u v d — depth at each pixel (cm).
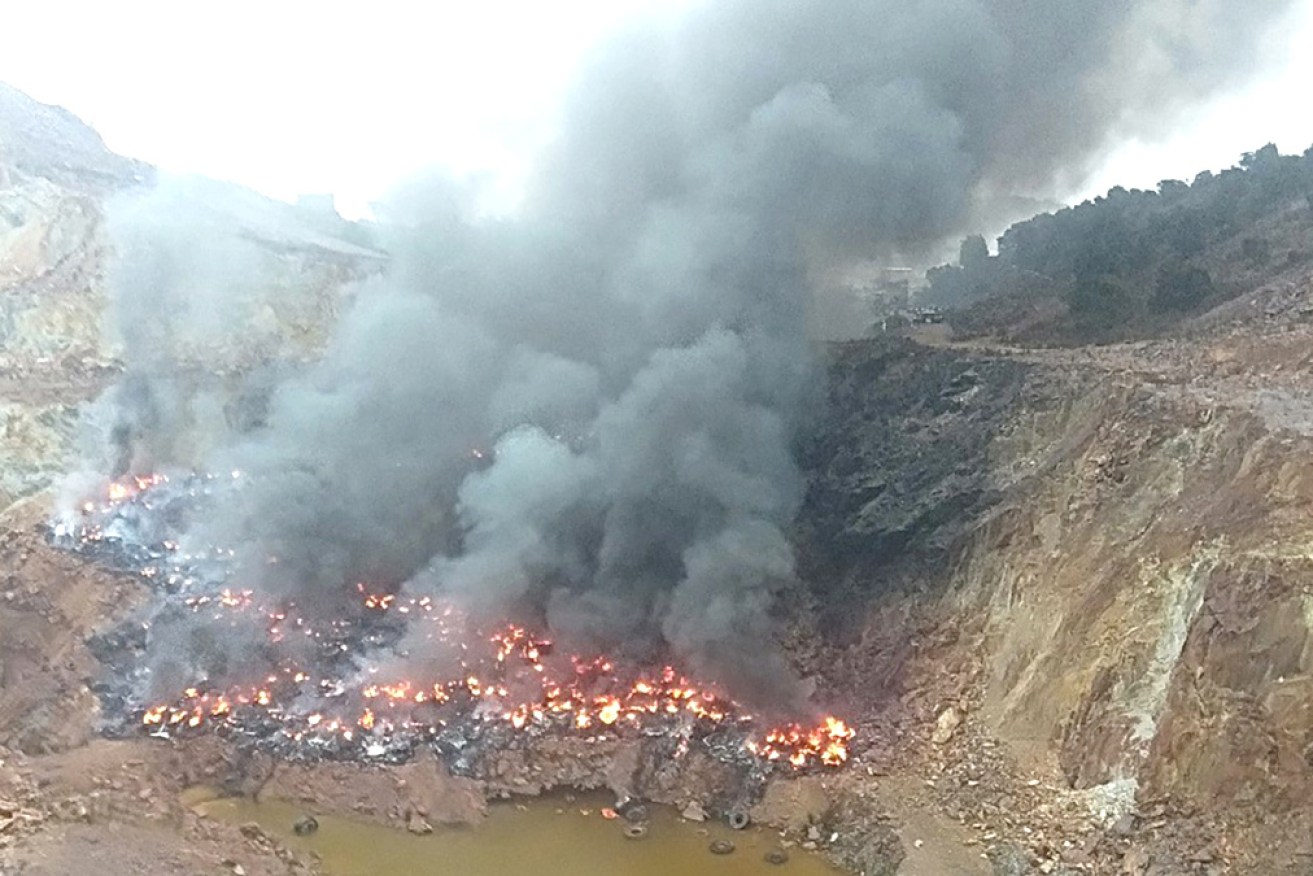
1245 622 2311
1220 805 2270
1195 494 2778
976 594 3325
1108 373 3488
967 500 3609
